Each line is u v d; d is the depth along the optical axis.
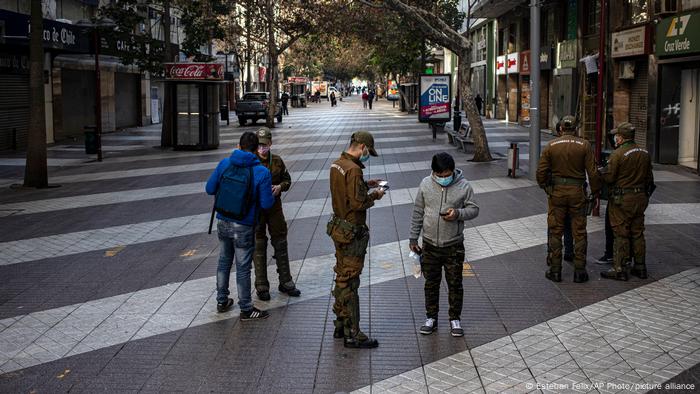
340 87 128.75
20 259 8.90
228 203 6.32
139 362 5.53
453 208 5.89
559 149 7.44
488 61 42.44
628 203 7.52
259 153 7.04
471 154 20.66
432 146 23.59
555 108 27.59
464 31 48.59
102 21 20.66
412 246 6.10
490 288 7.43
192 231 10.41
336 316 6.20
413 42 31.66
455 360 5.52
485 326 6.28
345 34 34.38
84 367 5.44
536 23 14.92
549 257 7.71
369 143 5.82
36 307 6.95
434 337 6.04
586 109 23.66
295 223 10.79
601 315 6.53
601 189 8.29
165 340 6.00
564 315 6.54
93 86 31.53
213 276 7.98
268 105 37.28
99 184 15.48
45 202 13.16
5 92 22.97
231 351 5.74
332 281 7.72
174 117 23.23
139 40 22.94
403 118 43.72
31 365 5.49
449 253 5.98
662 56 16.81
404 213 11.64
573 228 7.56
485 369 5.34
